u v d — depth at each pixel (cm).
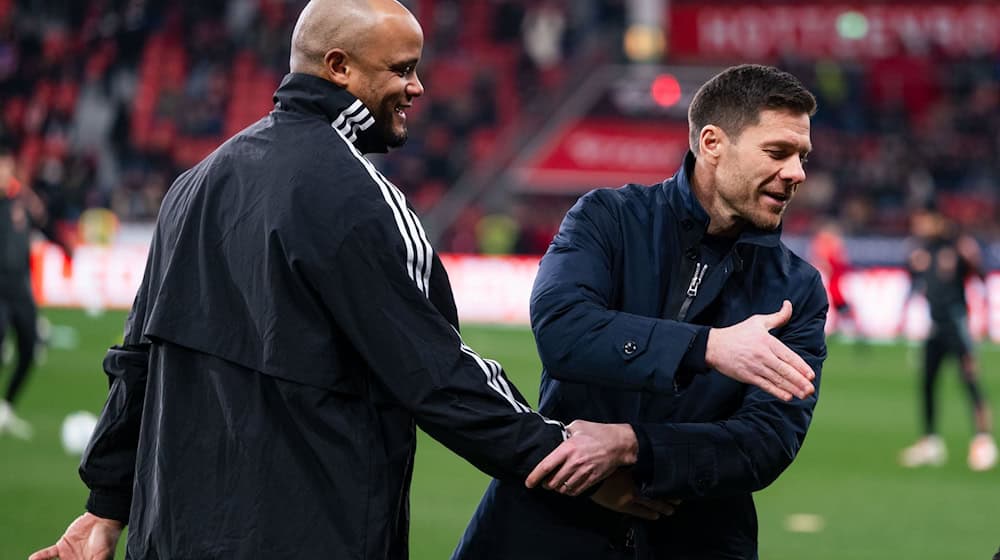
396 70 654
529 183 5700
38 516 1532
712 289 682
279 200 612
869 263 4944
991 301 4397
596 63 5784
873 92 5900
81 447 2005
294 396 606
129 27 6175
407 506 655
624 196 705
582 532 695
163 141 5850
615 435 643
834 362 3700
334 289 604
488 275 4825
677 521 695
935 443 2145
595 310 644
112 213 4919
